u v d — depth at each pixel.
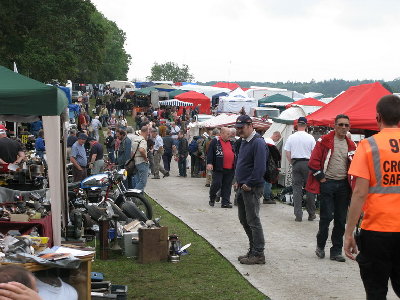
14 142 12.23
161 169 23.48
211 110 58.94
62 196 10.34
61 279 5.57
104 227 9.25
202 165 24.03
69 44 55.41
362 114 14.71
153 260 9.07
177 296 7.36
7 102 6.78
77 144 16.09
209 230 11.91
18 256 5.31
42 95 6.85
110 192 12.31
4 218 7.99
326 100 53.72
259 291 7.61
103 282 6.65
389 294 7.44
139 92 61.88
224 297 7.33
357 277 8.40
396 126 5.12
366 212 5.04
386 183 4.98
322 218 9.40
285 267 8.93
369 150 5.03
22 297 2.38
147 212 12.10
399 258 5.00
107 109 54.91
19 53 41.06
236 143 9.46
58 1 51.16
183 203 16.03
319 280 8.21
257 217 9.03
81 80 102.44
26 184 10.52
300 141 13.09
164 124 34.19
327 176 9.27
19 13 41.62
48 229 8.40
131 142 14.55
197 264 9.05
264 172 8.88
